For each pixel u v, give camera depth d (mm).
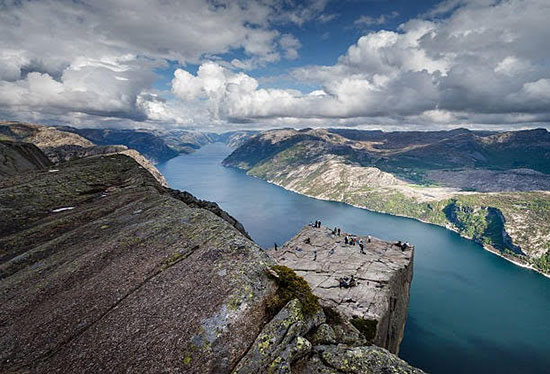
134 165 56875
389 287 43031
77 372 12086
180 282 16031
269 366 11547
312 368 12344
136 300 15375
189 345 12430
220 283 15281
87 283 17406
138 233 22656
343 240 66562
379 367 12438
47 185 42188
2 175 86750
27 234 27500
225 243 18672
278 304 14406
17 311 16109
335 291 41250
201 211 25391
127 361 12203
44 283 18125
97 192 42344
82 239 24656
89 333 13844
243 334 12844
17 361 12938
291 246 62875
